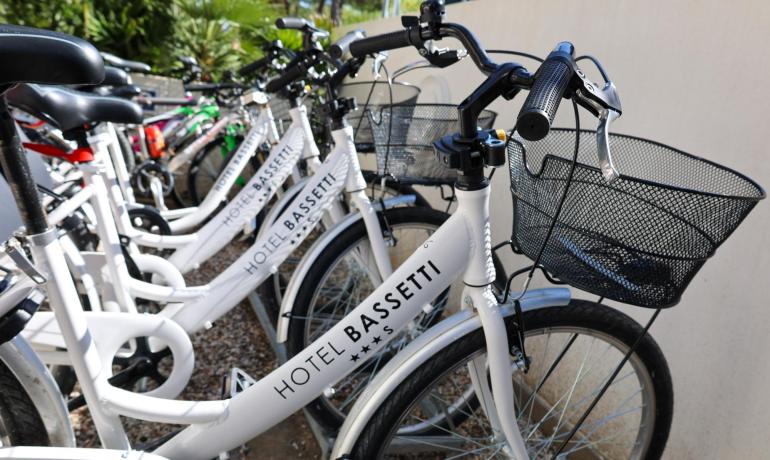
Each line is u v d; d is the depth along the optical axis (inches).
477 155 34.9
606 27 60.2
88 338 40.7
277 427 68.7
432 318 68.0
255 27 232.7
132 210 90.7
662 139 53.8
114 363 57.4
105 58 99.4
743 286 46.9
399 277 41.6
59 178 75.5
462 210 38.7
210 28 208.8
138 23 197.2
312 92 81.4
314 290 62.2
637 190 32.3
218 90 132.5
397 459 64.0
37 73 28.8
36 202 35.2
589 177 33.9
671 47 52.7
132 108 56.8
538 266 39.7
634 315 58.1
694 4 50.3
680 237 32.2
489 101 33.7
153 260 70.6
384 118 63.4
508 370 40.9
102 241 58.7
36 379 42.7
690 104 50.9
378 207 65.3
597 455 61.1
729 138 47.4
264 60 83.7
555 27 67.8
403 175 64.1
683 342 52.6
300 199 63.6
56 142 84.2
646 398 46.5
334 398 71.5
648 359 44.6
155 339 57.8
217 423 45.1
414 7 116.6
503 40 78.3
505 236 78.4
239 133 142.5
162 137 144.7
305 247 118.3
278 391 44.8
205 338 88.7
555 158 35.5
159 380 58.9
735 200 31.0
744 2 46.0
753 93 45.4
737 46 46.6
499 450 47.5
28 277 36.5
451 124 61.9
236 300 66.5
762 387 45.3
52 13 178.1
